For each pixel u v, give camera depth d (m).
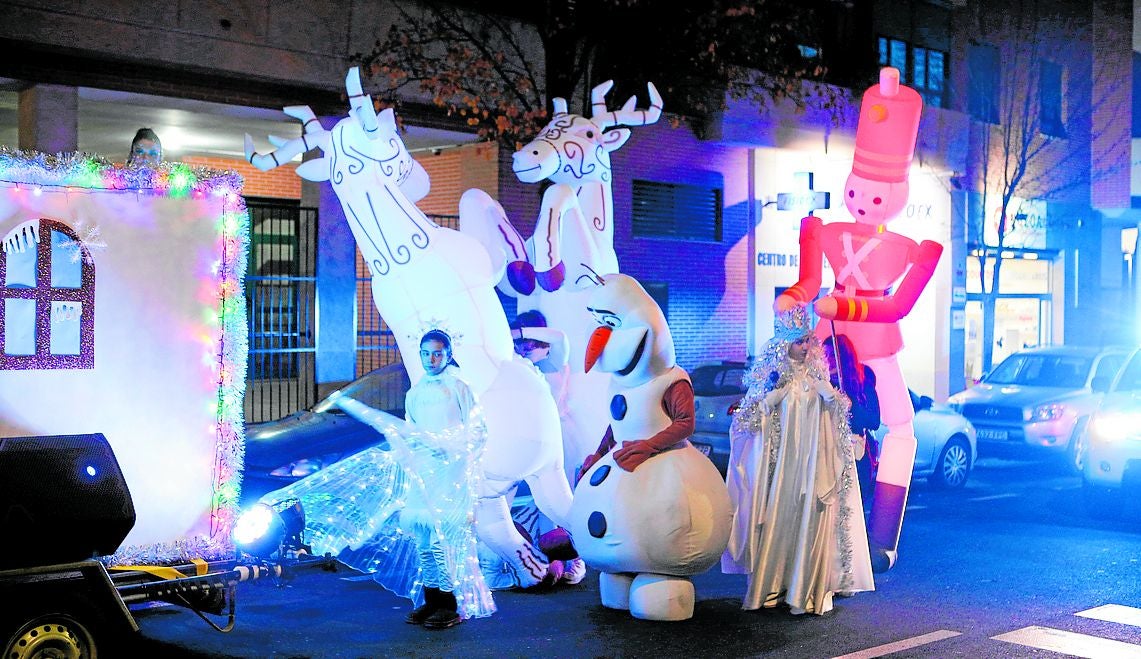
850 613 8.02
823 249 8.98
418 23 16.03
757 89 20.59
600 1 16.53
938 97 24.55
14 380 6.63
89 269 6.86
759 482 8.09
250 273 21.58
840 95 21.95
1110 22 27.98
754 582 8.02
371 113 8.58
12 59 12.88
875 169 8.95
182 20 13.96
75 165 6.82
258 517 7.27
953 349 25.47
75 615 5.96
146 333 7.07
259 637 7.27
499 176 17.44
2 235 6.59
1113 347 17.28
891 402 9.17
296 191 22.22
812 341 8.25
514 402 8.35
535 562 8.55
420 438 7.46
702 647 7.11
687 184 20.52
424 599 7.70
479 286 8.60
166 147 19.28
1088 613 8.04
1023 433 15.62
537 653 6.94
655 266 20.06
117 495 6.08
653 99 10.55
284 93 15.03
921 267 8.91
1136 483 11.85
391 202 8.61
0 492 5.74
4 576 5.71
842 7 22.36
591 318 9.35
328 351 16.02
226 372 7.33
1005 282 27.58
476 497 7.62
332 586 8.81
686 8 17.50
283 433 10.93
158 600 6.49
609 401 7.95
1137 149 27.95
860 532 8.27
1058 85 28.02
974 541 10.79
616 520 7.61
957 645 7.20
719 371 14.52
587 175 10.03
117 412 6.96
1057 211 28.16
